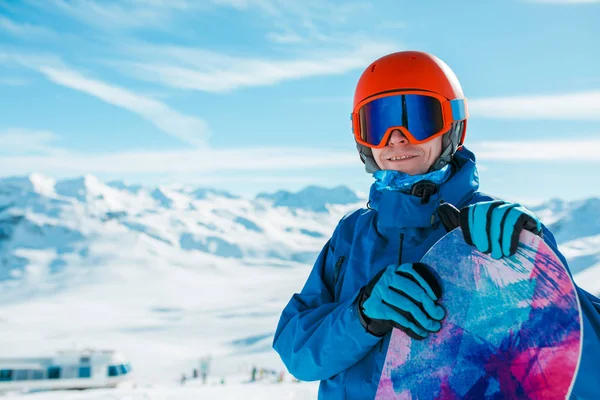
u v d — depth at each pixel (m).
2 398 8.63
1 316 125.94
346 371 1.75
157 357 69.50
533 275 1.36
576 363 1.28
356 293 1.71
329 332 1.72
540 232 1.42
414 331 1.47
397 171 1.82
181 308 143.38
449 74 1.86
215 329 100.00
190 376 51.75
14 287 188.38
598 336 1.53
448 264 1.48
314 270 2.07
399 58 1.85
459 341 1.43
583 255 99.62
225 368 56.06
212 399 7.23
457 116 1.80
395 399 1.49
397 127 1.79
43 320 121.25
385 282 1.54
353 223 2.04
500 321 1.38
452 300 1.46
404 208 1.76
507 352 1.36
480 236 1.40
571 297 1.31
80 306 146.50
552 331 1.32
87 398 7.63
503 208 1.39
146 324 112.69
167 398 7.34
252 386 9.52
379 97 1.82
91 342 83.56
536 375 1.32
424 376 1.46
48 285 189.75
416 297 1.46
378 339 1.62
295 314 1.99
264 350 72.56
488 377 1.37
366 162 1.97
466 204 1.73
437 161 1.80
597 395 1.46
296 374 1.85
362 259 1.87
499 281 1.40
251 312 126.44
